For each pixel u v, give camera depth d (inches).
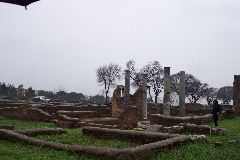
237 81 1330.0
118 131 650.2
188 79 3678.6
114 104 1494.8
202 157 460.1
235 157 477.1
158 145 483.8
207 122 1013.8
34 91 3233.3
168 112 1225.4
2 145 586.6
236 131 759.1
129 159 439.2
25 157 476.1
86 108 1579.7
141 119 1376.7
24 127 991.6
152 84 3147.1
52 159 459.2
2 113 1373.0
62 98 3523.6
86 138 674.2
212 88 3946.9
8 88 3184.1
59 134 740.0
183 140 529.7
